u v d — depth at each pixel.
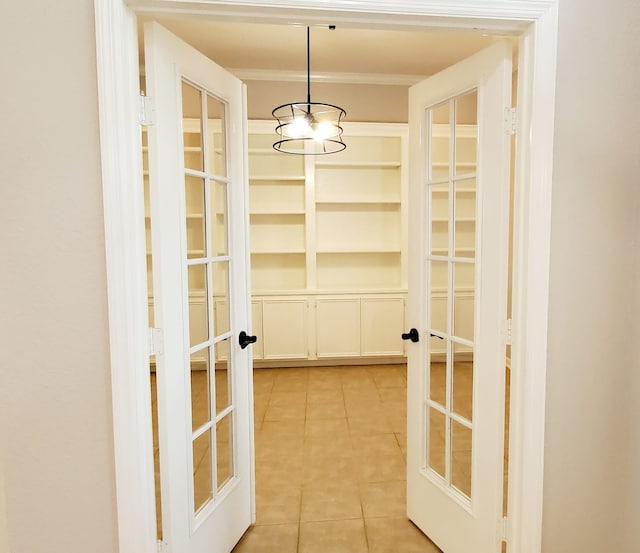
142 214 1.32
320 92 4.34
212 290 1.72
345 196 4.63
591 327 1.45
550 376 1.44
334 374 4.25
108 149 1.23
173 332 1.46
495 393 1.53
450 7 1.29
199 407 1.67
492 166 1.51
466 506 1.67
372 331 4.38
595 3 1.36
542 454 1.45
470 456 1.69
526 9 1.32
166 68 1.40
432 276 1.86
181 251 1.49
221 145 1.78
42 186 1.25
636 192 1.42
